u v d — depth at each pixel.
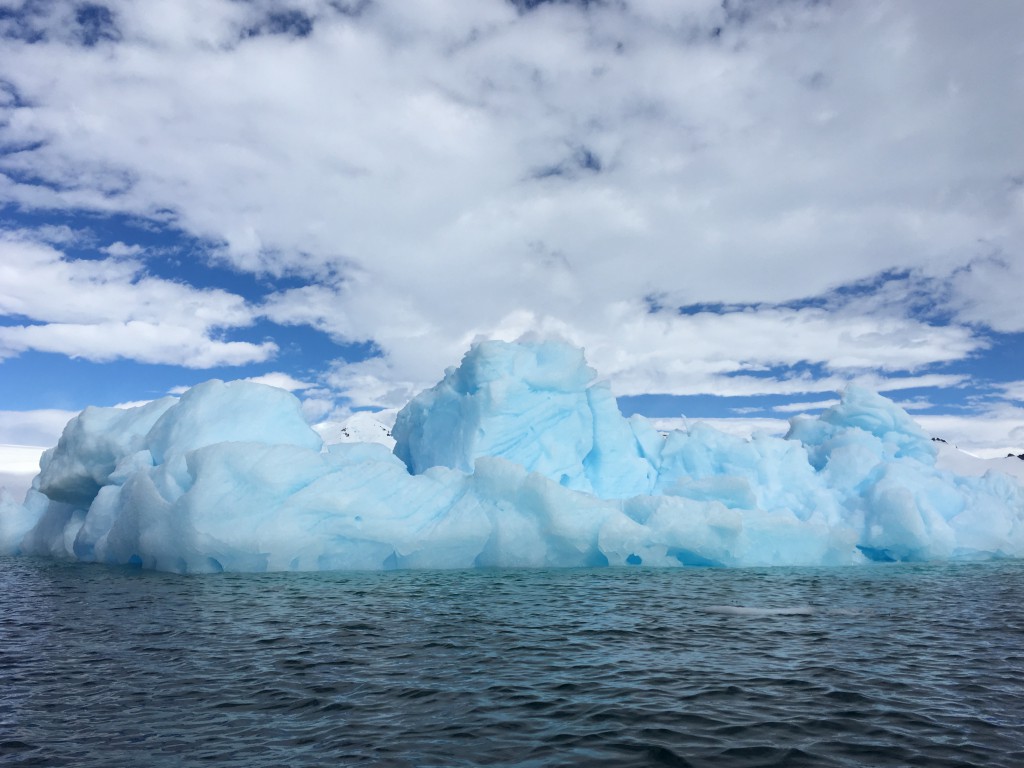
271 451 18.61
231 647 9.08
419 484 20.16
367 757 5.21
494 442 23.23
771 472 24.39
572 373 25.11
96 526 21.23
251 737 5.65
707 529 20.09
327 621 10.98
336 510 18.33
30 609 12.31
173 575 17.62
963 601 13.86
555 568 19.95
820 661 8.41
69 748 5.43
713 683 7.33
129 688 7.10
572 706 6.48
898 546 22.61
